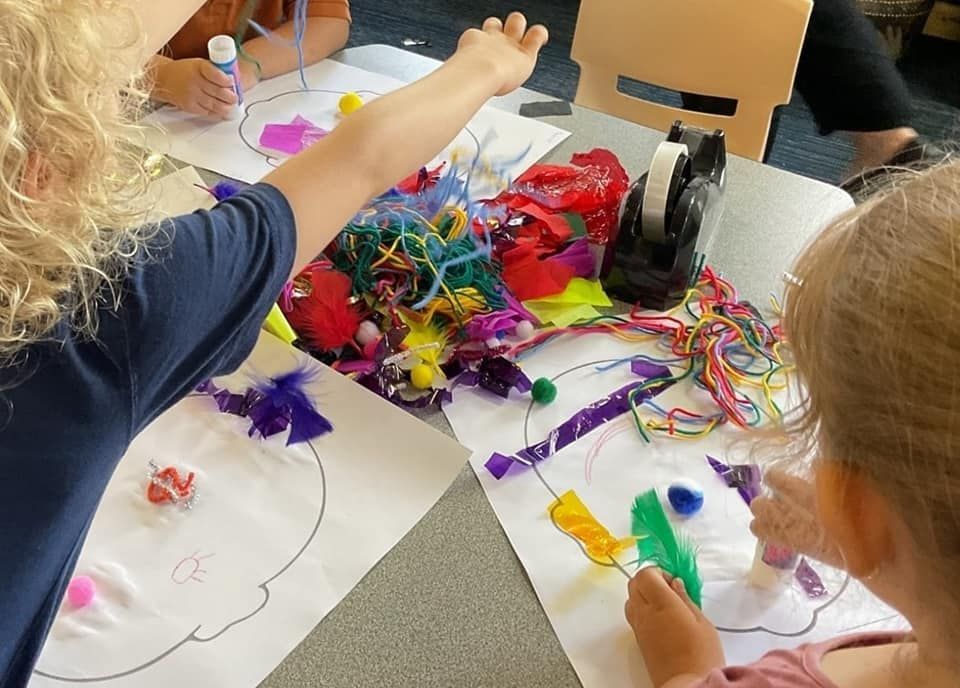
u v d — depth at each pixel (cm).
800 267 49
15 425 47
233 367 60
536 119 110
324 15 126
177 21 82
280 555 64
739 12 121
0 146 43
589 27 130
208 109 107
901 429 41
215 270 55
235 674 57
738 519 68
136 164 56
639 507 67
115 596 61
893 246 43
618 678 58
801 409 52
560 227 89
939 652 46
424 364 78
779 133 223
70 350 48
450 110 78
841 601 62
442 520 67
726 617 61
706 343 81
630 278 85
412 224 85
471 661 58
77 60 47
